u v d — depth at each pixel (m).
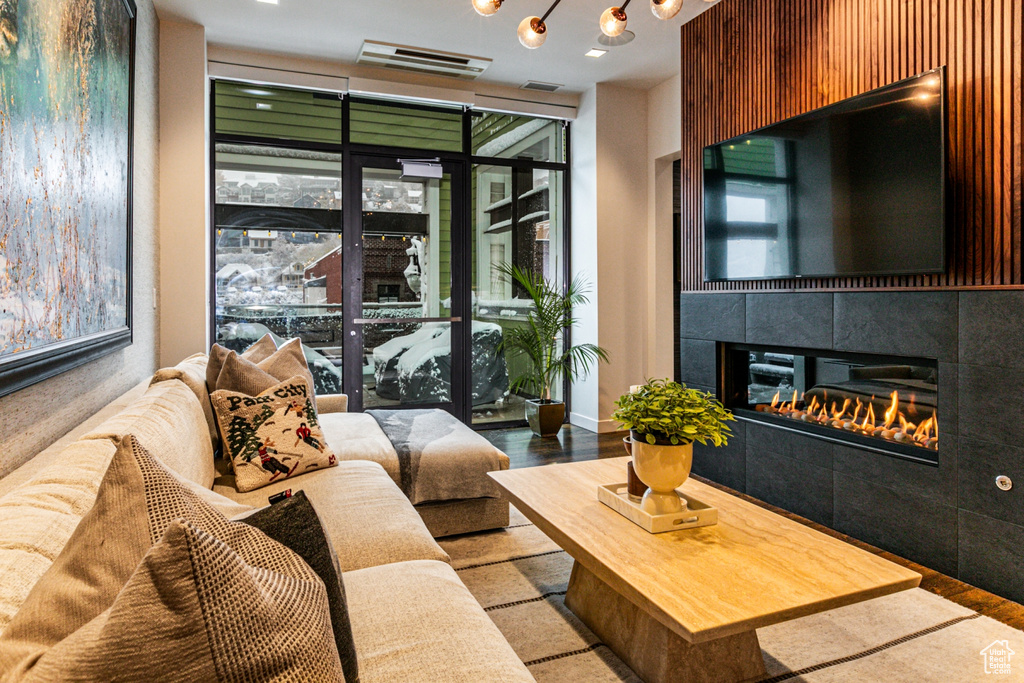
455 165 4.99
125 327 2.43
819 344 2.93
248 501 1.97
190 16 3.70
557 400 5.41
